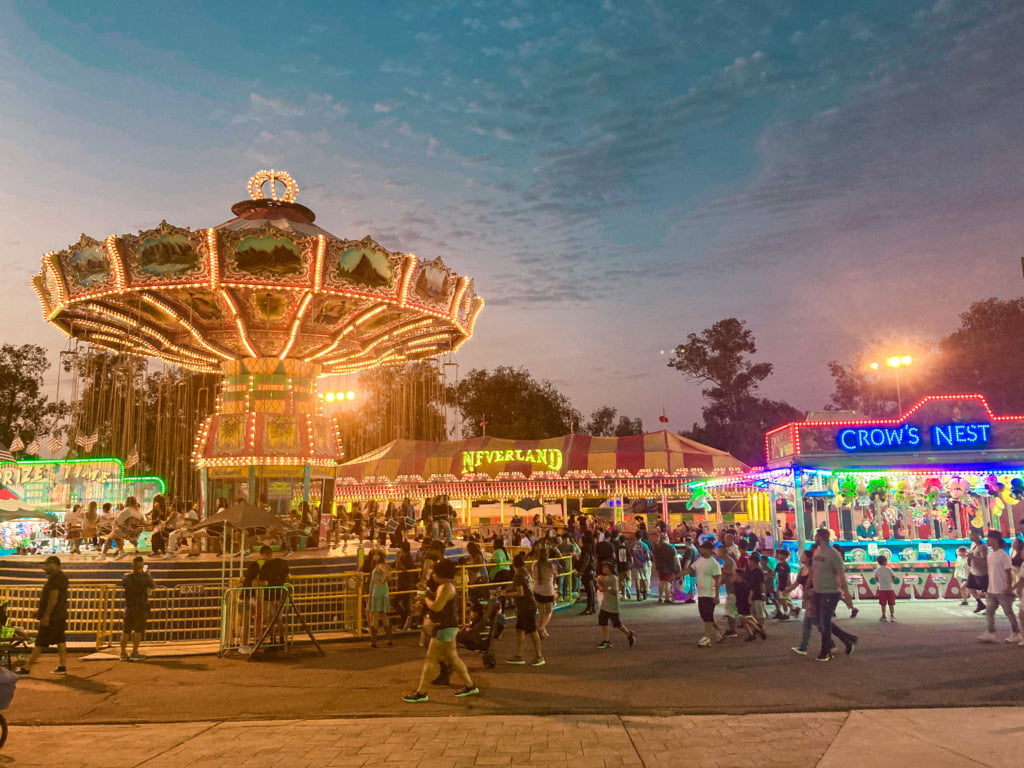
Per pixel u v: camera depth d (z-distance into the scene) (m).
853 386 64.69
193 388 51.59
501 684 9.84
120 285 17.56
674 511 41.66
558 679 10.08
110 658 12.49
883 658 10.93
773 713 8.09
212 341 21.45
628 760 6.59
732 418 78.31
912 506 20.47
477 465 37.94
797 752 6.68
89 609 14.74
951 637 12.61
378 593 13.52
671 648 12.34
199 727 8.17
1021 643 11.78
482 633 11.17
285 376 22.39
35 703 9.47
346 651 13.00
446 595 9.24
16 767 6.83
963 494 19.47
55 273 18.48
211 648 13.26
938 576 18.03
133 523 18.28
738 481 24.80
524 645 13.05
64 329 21.83
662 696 8.96
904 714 7.84
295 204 21.61
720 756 6.62
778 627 14.53
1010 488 19.11
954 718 7.63
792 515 27.67
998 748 6.61
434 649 9.15
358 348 24.27
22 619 15.02
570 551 21.56
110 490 28.88
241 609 12.85
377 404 60.84
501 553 17.64
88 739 7.76
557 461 37.44
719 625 15.05
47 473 28.75
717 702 8.60
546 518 38.28
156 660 12.38
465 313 21.89
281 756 6.98
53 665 12.05
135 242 17.16
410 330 22.81
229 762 6.85
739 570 13.22
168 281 17.38
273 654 12.59
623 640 13.32
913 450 18.86
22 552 22.58
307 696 9.54
